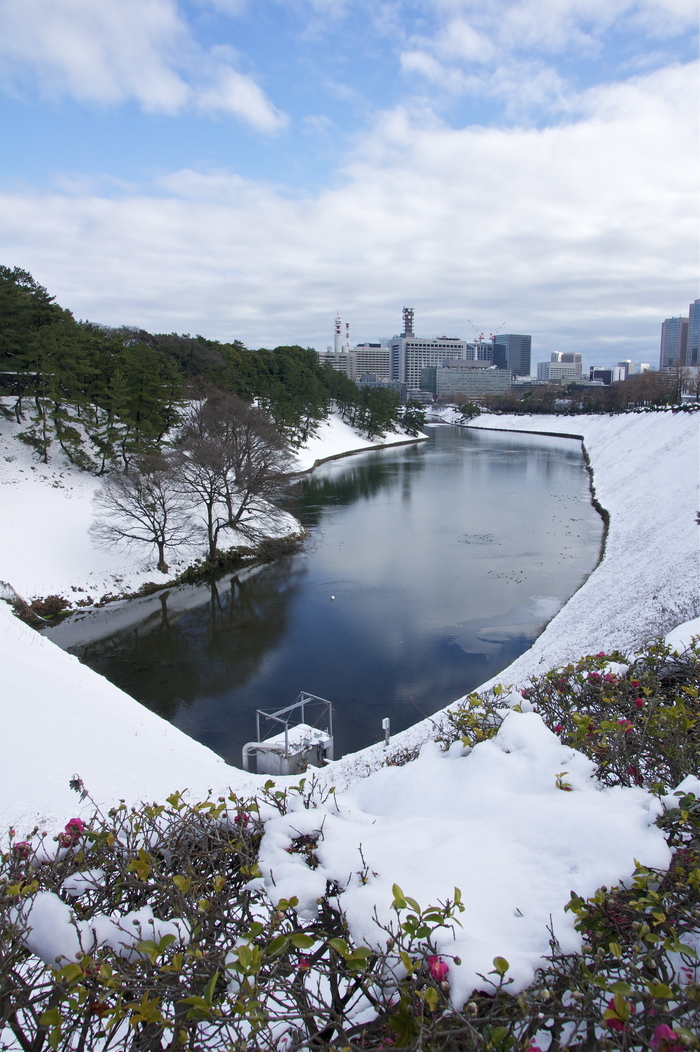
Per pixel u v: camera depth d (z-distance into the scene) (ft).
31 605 91.91
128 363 146.00
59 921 9.27
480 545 127.34
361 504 174.91
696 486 121.19
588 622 72.84
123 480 113.70
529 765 14.74
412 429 386.32
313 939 8.05
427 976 7.85
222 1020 7.35
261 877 10.45
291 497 135.95
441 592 99.40
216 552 118.73
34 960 10.80
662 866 9.76
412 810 14.71
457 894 8.37
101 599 98.94
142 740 48.91
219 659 78.02
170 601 100.68
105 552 109.91
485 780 14.61
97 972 8.00
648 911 8.71
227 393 201.67
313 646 80.79
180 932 9.08
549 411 468.75
